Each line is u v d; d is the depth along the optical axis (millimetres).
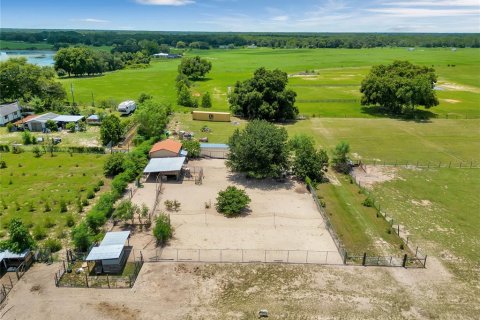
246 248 46125
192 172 68812
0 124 97812
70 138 88625
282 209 55781
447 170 71812
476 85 164375
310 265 43062
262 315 35625
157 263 43000
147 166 65625
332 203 57875
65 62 194000
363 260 43094
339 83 167875
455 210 56688
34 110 112062
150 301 37250
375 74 118250
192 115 107812
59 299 37312
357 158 77375
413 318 35812
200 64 185375
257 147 60812
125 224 51156
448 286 40188
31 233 48906
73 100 123812
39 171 68938
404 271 42406
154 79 185875
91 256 40656
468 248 47156
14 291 38344
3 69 115375
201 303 37156
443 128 99375
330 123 104312
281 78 103500
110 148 80312
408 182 66375
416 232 50531
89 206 56219
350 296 38375
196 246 46406
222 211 54812
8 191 60562
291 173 68500
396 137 91562
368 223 52438
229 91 152250
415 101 108062
